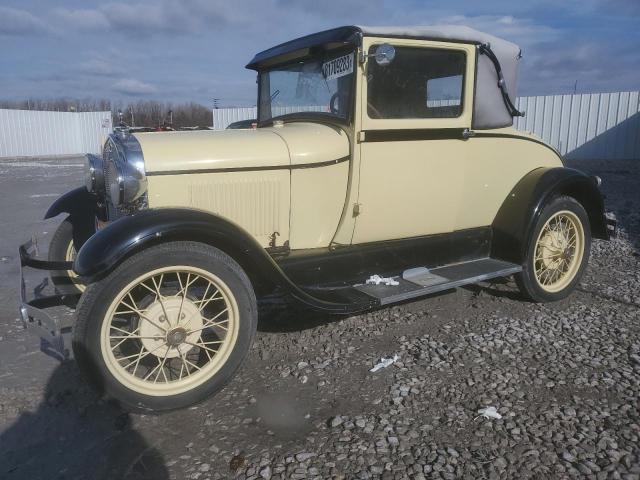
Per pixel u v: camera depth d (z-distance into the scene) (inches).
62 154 1019.9
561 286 159.6
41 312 109.9
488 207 152.6
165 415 101.1
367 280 135.9
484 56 138.5
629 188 390.0
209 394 102.8
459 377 111.7
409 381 110.3
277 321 145.3
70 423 99.0
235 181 118.6
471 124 139.7
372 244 137.8
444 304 157.3
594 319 144.3
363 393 106.4
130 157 108.5
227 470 84.1
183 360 104.0
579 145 580.7
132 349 119.5
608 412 97.5
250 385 111.5
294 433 93.6
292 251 129.3
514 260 151.6
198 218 100.1
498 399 102.7
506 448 87.4
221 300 108.3
